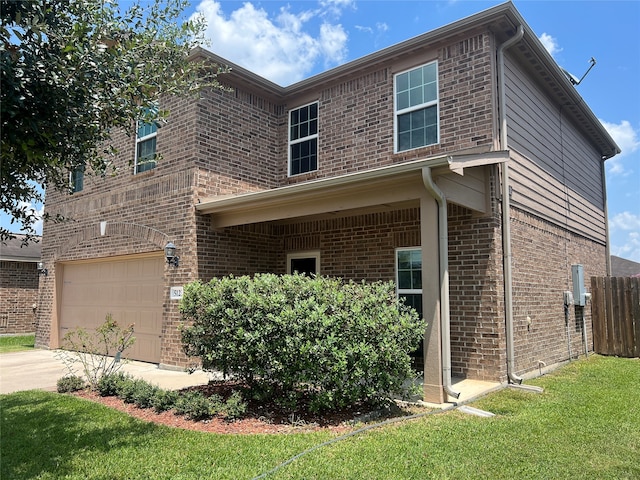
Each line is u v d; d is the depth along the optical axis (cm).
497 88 834
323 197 781
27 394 708
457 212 821
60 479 393
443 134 870
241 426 538
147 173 1066
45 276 1377
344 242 1002
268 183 1134
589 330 1247
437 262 644
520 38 832
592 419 572
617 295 1234
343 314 569
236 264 1024
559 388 759
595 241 1422
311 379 557
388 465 417
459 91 855
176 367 927
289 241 1098
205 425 542
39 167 405
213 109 1015
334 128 1054
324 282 620
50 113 351
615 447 474
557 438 499
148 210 1052
